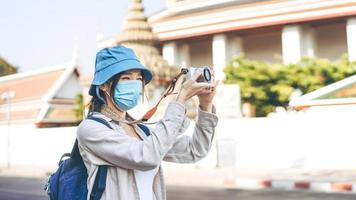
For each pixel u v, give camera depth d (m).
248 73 21.44
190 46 31.44
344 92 14.05
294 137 14.69
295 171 13.81
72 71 28.91
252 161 15.32
